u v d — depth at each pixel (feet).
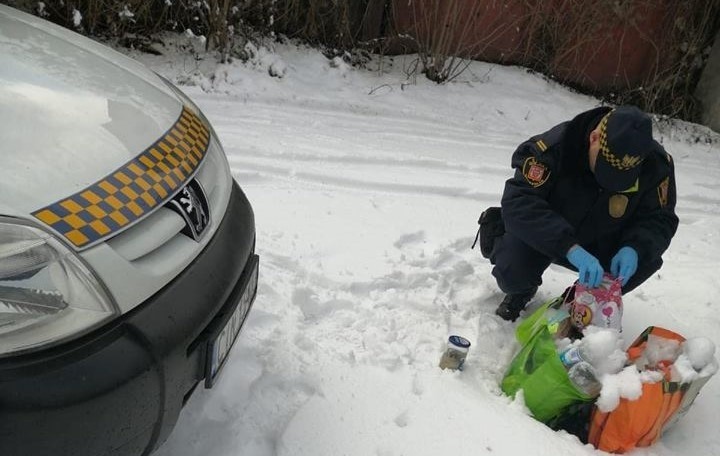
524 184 8.02
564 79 22.70
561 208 8.26
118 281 4.70
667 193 8.15
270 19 18.85
